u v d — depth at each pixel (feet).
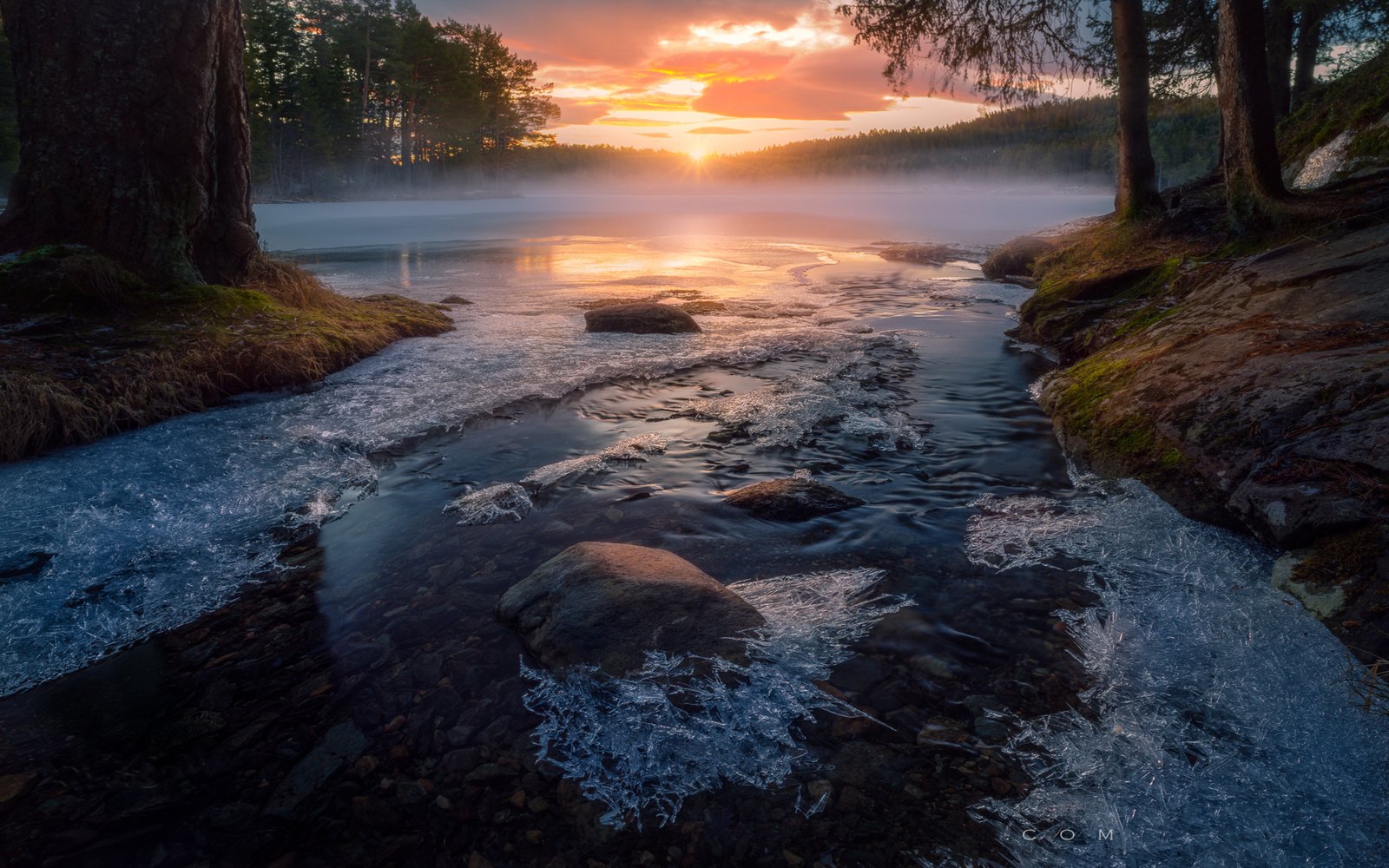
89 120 23.43
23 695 8.91
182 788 7.41
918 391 22.06
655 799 7.09
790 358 26.17
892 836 6.56
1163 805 6.66
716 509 13.83
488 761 7.65
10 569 11.67
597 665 8.78
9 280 21.18
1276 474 11.00
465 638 9.84
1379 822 6.20
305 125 187.93
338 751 7.88
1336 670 7.91
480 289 44.42
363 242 81.46
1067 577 10.93
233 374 20.89
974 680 8.68
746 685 8.50
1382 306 14.02
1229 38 24.79
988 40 44.06
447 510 14.10
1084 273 31.48
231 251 27.32
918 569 11.39
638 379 23.35
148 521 13.41
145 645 9.94
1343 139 32.50
